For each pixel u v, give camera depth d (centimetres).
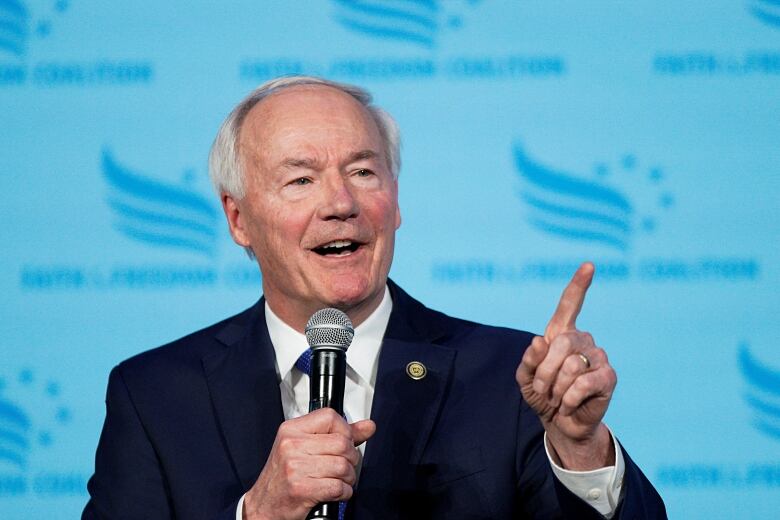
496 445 533
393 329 573
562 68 848
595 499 473
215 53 865
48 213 850
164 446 552
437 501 525
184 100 861
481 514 521
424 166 846
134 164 855
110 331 841
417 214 842
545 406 459
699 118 838
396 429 538
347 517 520
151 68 863
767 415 811
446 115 849
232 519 473
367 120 570
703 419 814
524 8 853
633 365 820
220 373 570
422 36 856
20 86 860
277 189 557
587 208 836
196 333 609
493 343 573
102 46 865
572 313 455
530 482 526
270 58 862
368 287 550
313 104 565
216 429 554
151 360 590
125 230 850
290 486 450
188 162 856
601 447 474
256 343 577
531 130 845
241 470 539
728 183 831
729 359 818
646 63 845
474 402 547
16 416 834
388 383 551
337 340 478
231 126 587
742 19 843
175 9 867
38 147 855
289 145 554
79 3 866
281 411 552
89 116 859
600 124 841
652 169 836
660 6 848
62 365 838
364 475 529
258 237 571
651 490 497
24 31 865
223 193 599
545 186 841
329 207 541
